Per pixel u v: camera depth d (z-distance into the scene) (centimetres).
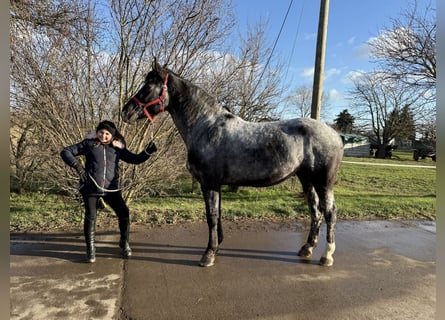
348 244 406
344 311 251
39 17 514
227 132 324
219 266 330
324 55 566
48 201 601
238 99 664
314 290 284
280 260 350
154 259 345
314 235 361
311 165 322
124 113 326
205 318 236
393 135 2611
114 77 448
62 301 256
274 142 317
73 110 426
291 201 618
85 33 430
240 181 329
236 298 265
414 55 748
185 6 443
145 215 496
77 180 451
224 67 541
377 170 1362
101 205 493
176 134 495
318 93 570
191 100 334
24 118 473
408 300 271
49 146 457
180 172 581
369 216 541
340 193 732
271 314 243
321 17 560
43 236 411
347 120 3778
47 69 405
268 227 468
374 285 296
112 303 254
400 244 409
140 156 345
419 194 805
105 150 335
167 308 248
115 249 372
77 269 317
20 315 235
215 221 335
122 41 432
